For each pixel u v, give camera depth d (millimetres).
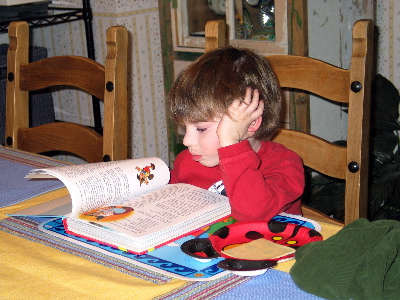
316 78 1045
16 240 835
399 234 650
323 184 2143
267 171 1001
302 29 1957
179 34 2277
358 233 662
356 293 633
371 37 967
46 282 702
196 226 840
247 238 797
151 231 793
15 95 1396
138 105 2555
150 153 2682
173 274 710
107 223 823
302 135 1104
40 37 2746
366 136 1009
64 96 2783
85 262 755
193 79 946
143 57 2512
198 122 943
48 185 1088
